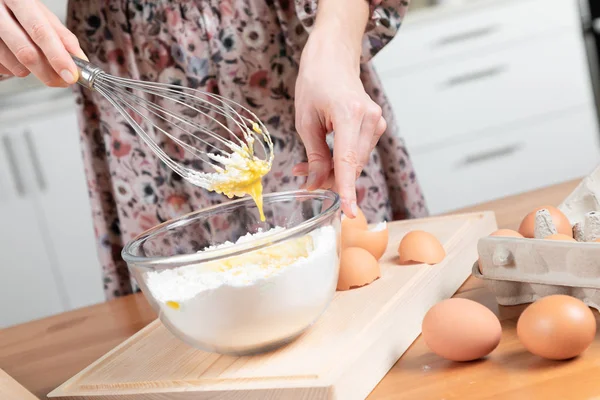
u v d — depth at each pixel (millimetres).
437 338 687
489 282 797
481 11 2547
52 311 2590
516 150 2680
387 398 671
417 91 2578
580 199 939
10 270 2535
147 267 717
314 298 737
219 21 1147
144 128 1188
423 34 2537
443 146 2641
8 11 791
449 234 1006
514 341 715
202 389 710
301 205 853
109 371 815
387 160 1255
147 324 995
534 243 746
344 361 678
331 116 822
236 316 709
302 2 1062
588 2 2572
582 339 635
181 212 1229
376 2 1058
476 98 2613
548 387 617
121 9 1146
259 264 710
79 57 821
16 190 2477
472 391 641
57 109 2449
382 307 786
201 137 1188
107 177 1257
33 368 930
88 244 2561
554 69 2629
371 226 1099
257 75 1171
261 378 696
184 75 1159
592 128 2695
